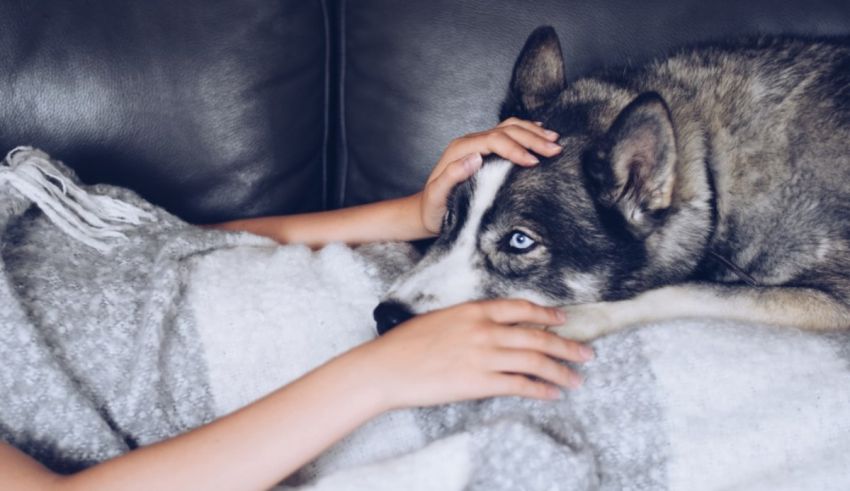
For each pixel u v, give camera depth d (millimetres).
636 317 1204
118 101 1437
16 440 997
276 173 1541
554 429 939
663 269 1313
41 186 1173
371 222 1449
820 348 1003
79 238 1177
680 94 1377
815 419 938
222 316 1116
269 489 958
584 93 1403
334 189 1654
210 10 1465
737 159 1326
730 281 1339
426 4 1453
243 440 931
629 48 1424
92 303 1104
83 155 1445
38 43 1409
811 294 1231
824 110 1314
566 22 1420
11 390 998
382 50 1488
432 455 903
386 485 881
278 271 1194
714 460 930
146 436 1038
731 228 1317
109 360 1071
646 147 1225
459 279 1269
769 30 1415
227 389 1081
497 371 983
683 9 1410
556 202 1284
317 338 1128
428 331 1022
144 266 1186
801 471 913
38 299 1080
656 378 978
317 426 944
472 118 1458
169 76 1451
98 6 1430
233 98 1478
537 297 1288
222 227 1430
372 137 1537
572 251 1290
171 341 1091
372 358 990
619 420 965
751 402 957
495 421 943
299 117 1542
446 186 1319
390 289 1238
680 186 1290
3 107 1407
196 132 1475
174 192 1501
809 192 1286
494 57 1438
